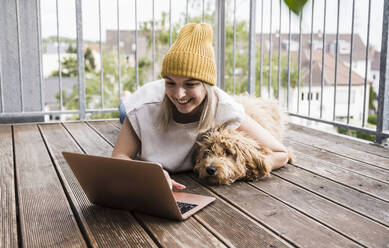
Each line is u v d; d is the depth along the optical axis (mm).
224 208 1461
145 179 1229
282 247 1146
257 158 1762
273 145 1912
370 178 1856
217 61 4098
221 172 1657
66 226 1291
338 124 2938
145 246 1153
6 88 3516
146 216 1382
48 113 3557
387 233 1248
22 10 3463
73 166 1347
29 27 3512
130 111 1813
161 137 1820
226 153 1745
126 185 1297
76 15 3455
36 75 3598
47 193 1616
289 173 1936
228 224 1312
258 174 1789
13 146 2510
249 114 2084
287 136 2885
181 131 1802
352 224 1316
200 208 1430
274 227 1289
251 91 3838
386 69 2516
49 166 2031
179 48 1514
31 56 3557
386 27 2508
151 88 1894
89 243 1203
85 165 1311
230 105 1790
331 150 2449
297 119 3568
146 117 1792
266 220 1348
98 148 2480
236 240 1190
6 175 1871
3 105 3471
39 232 1245
